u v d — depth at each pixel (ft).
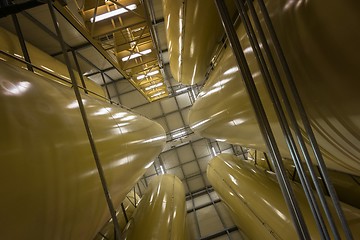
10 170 3.95
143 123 17.44
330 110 5.11
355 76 4.05
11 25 21.11
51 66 17.04
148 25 16.84
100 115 9.64
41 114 5.47
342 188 13.60
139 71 26.76
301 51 4.92
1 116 4.35
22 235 4.06
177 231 15.75
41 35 23.63
